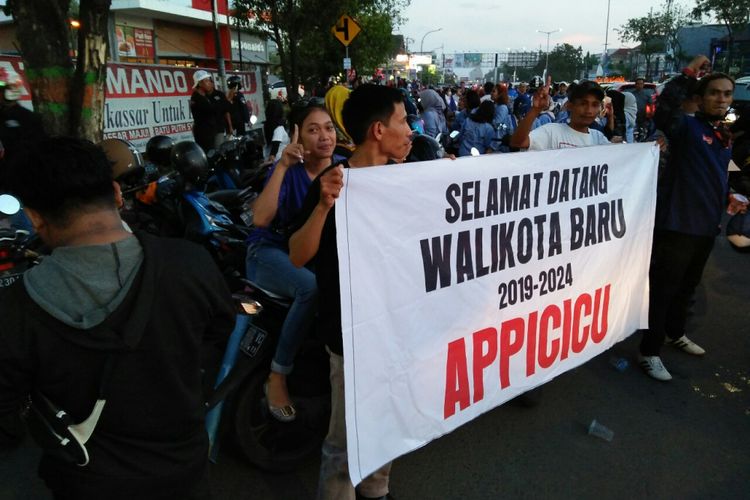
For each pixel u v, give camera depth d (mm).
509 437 3139
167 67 10305
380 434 2121
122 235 1373
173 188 4066
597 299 3121
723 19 42156
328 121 2730
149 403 1391
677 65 53094
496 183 2420
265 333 2541
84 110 4852
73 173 1269
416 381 2229
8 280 2918
